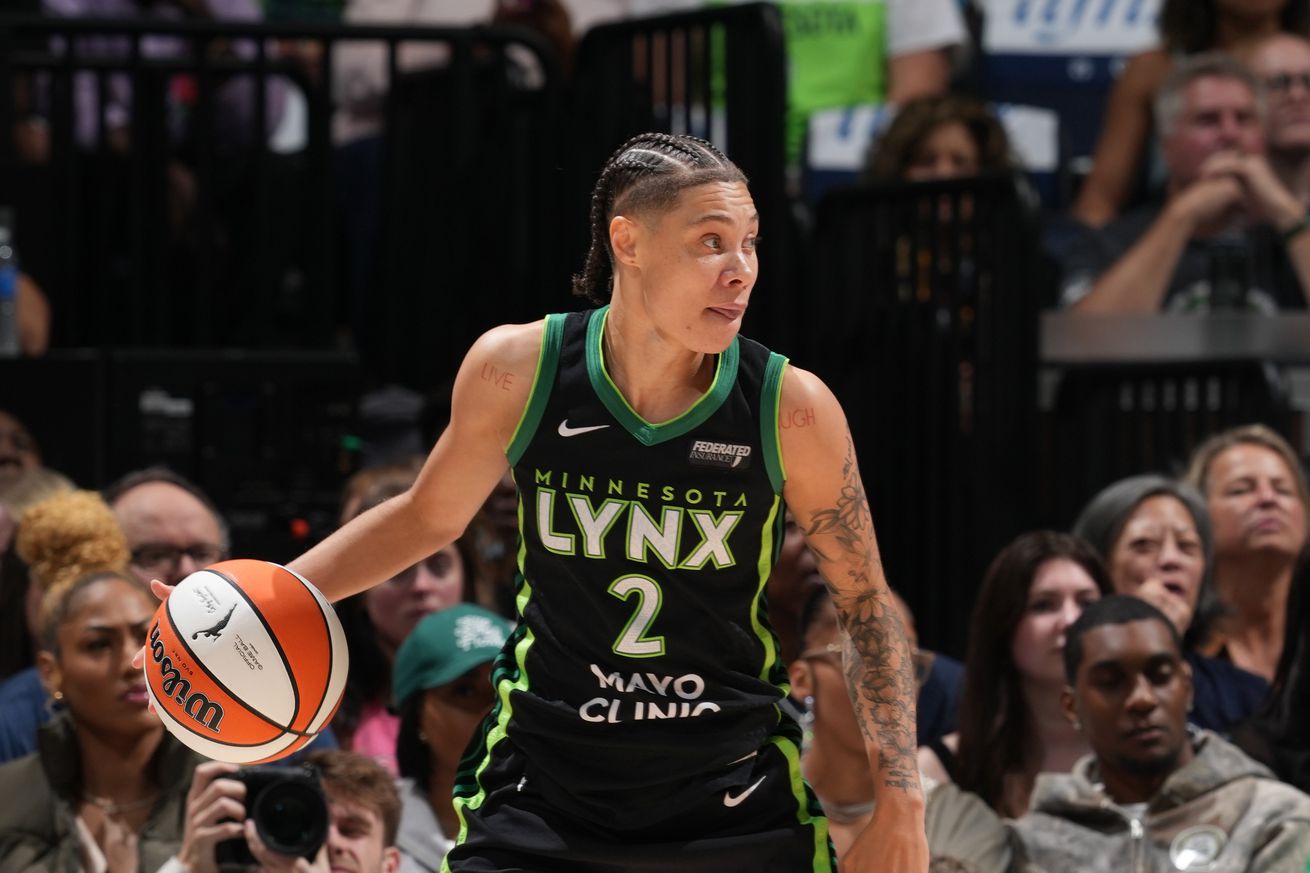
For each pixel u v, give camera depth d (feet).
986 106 60.39
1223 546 45.34
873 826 23.40
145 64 53.47
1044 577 37.68
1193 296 58.70
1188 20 64.85
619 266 22.77
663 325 22.18
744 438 23.02
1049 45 69.10
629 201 22.24
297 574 24.21
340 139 67.51
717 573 23.35
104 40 62.59
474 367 23.38
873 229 52.54
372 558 24.39
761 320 50.75
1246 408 51.60
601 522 23.13
